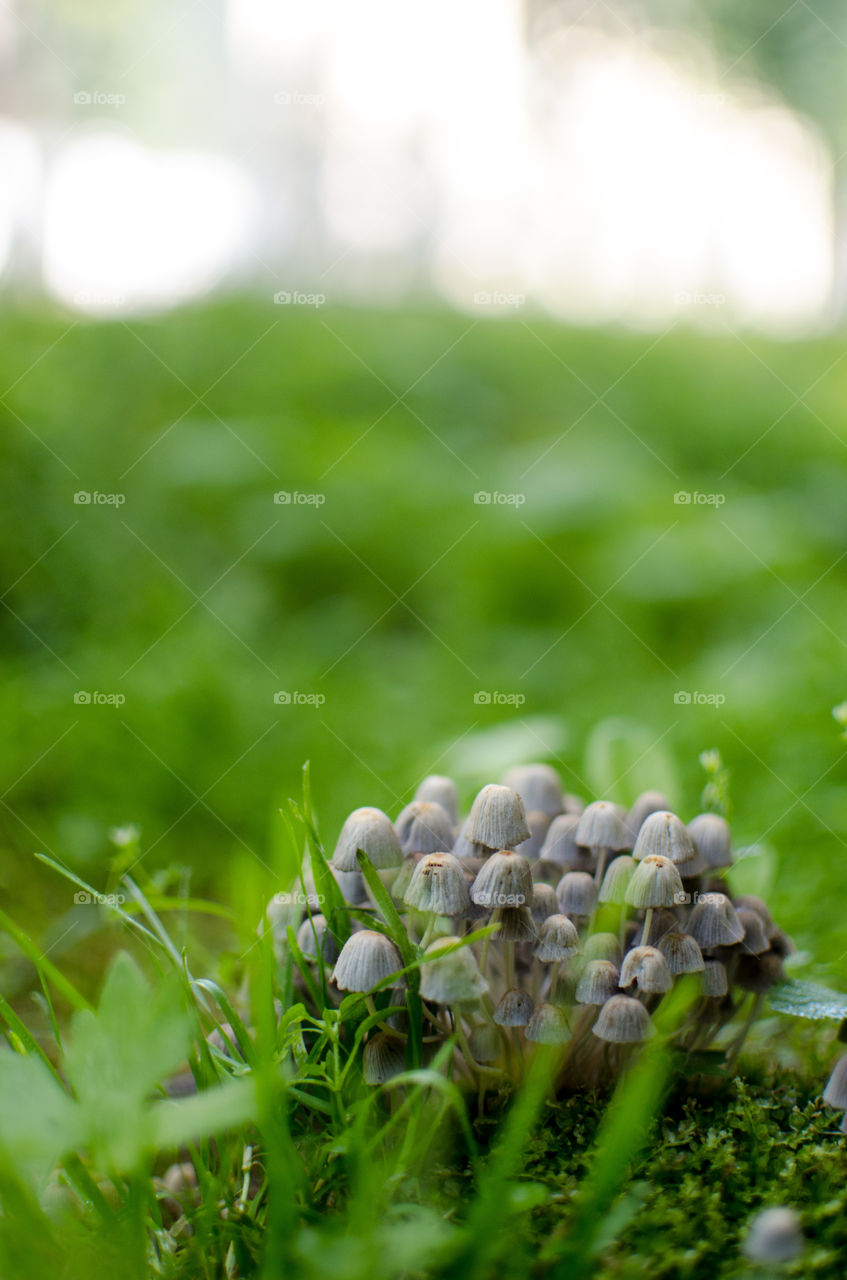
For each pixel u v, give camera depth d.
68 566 4.99
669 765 3.40
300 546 6.16
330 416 7.87
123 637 4.79
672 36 11.77
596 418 8.49
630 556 6.34
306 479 6.54
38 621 4.80
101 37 9.28
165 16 9.74
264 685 4.69
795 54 11.26
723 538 6.52
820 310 11.71
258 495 6.39
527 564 6.30
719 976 1.83
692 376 9.27
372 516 6.47
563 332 10.00
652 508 6.91
